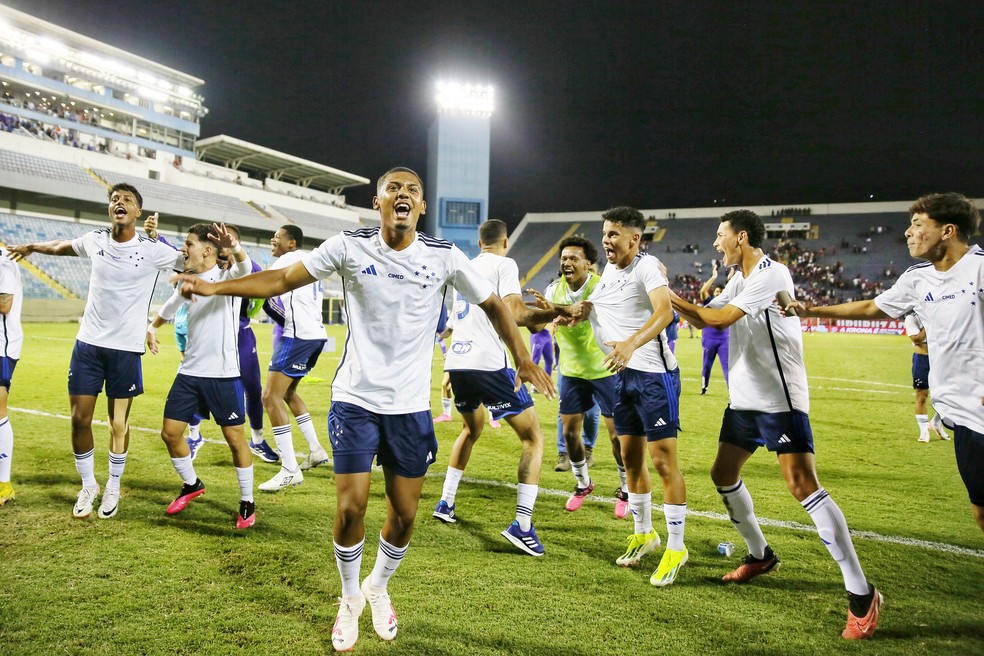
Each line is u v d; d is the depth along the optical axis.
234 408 3.80
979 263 2.64
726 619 2.76
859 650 2.52
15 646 2.39
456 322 4.00
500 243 4.13
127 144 37.66
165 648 2.41
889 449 6.52
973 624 2.74
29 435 6.04
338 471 2.53
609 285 3.72
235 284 2.40
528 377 2.54
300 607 2.78
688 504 4.54
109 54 36.75
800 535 3.86
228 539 3.58
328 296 33.81
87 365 3.84
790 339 2.98
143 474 4.88
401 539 2.59
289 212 44.84
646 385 3.37
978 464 2.64
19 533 3.59
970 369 2.67
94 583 2.95
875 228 46.50
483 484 4.97
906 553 3.59
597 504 4.54
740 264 3.29
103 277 3.89
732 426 3.17
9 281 4.13
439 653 2.43
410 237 2.53
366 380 2.52
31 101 33.75
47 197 31.52
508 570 3.26
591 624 2.69
